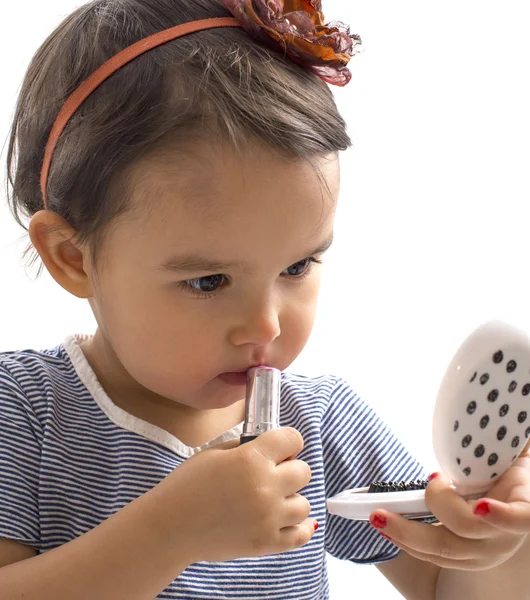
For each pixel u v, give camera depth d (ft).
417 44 5.86
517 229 5.83
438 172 5.88
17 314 5.39
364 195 5.86
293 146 2.78
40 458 3.19
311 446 3.54
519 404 2.44
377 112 5.88
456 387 2.41
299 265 2.97
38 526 3.14
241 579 3.27
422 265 5.83
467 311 5.78
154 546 2.71
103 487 3.22
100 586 2.72
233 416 3.48
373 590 5.18
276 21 2.99
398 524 2.60
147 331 2.92
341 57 3.10
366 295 5.81
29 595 2.73
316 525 2.86
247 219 2.76
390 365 5.74
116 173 2.84
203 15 3.08
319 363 5.74
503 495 2.57
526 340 2.36
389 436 3.76
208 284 2.86
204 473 2.73
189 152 2.76
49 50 3.26
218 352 2.90
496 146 5.87
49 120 3.12
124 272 2.90
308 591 3.39
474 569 2.76
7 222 5.29
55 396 3.32
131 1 3.14
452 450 2.47
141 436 3.28
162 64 2.91
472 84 5.88
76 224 3.03
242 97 2.83
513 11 5.84
